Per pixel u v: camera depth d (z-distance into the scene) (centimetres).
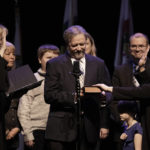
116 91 515
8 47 690
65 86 588
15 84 556
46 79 603
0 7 1001
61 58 608
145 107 505
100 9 1189
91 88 534
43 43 1133
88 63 604
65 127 583
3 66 504
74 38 586
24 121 707
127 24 1052
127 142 665
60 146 584
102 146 830
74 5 1052
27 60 1127
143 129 502
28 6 1120
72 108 584
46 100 593
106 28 1193
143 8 1181
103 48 1194
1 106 507
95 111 593
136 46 713
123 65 741
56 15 1133
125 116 667
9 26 1012
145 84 507
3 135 502
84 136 582
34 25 1127
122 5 1071
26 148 749
